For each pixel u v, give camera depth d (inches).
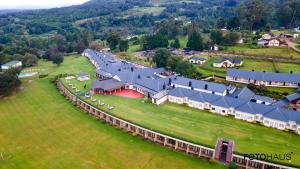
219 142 2891.2
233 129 3216.0
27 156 3024.1
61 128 3599.9
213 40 7283.5
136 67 5659.5
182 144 3014.3
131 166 2778.1
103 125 3604.8
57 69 6333.7
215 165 2728.8
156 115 3585.1
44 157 2992.1
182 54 6830.7
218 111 3678.6
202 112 3700.8
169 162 2812.5
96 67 6210.6
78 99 4259.4
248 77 4751.5
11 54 7509.8
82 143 3223.4
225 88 4146.2
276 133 3134.8
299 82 4485.7
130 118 3491.6
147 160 2859.3
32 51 7864.2
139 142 3179.1
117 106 3890.3
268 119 3297.2
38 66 6914.4
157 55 5999.0
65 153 3043.8
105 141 3233.3
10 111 4195.4
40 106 4313.5
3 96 4729.3
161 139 3166.8
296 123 3122.5
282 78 4589.1
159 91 4163.4
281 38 7106.3
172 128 3228.3
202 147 2864.2
